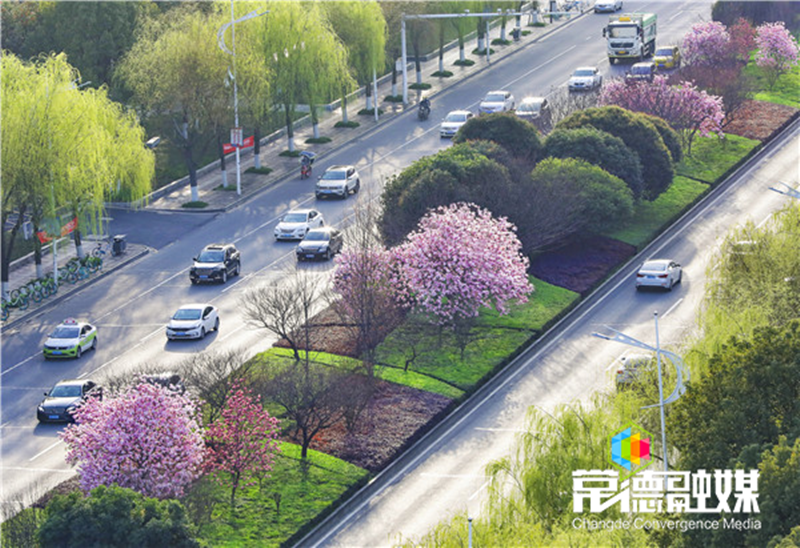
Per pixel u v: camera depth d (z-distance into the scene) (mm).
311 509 84688
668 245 136625
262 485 87375
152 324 118875
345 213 147250
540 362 109000
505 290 112188
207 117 154125
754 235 106875
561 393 103125
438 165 127688
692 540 68938
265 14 163875
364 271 108500
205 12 181875
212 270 127000
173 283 128875
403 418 97188
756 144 166000
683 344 96000
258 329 115812
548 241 128125
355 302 108062
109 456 81125
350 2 180000
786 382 73875
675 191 150000
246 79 156375
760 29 198250
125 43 172000
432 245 111062
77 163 127562
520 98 188875
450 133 172375
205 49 152500
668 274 122750
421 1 196500
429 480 90375
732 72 175875
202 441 83625
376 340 107562
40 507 85750
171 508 70438
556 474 76750
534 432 92688
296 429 94562
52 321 120375
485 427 97938
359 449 92688
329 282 114750
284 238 138875
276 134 177125
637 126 144750
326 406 93062
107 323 119688
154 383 91375
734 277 103750
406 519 85375
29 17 177125
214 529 81688
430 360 107438
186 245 139750
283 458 91062
